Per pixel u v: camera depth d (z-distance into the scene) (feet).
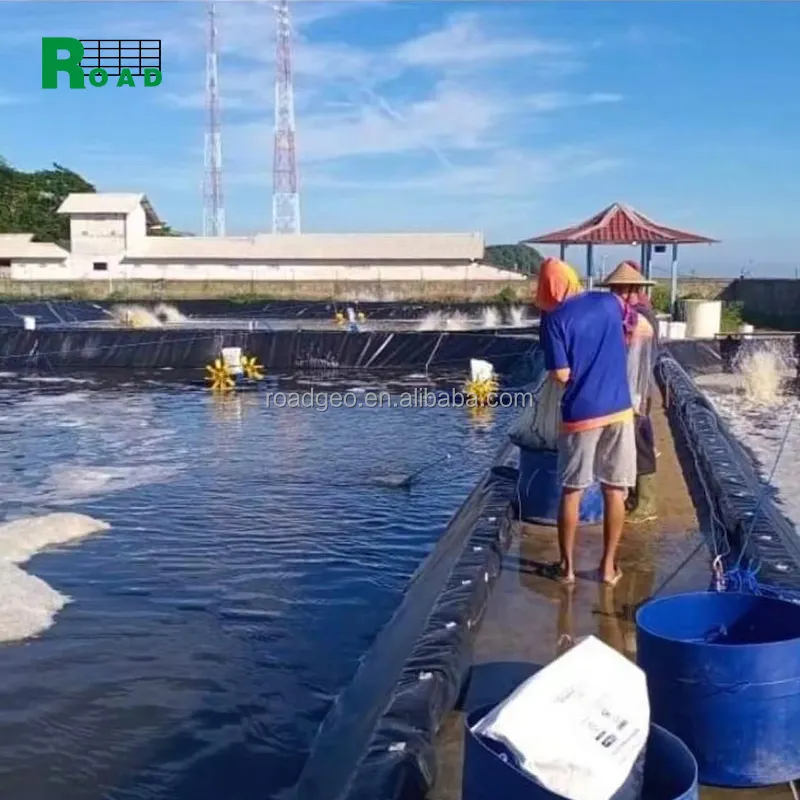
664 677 11.50
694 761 9.57
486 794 9.32
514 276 190.19
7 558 30.40
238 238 203.82
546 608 18.94
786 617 12.25
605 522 19.80
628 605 19.11
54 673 22.15
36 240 231.30
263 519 36.19
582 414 18.74
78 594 27.55
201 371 87.45
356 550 32.30
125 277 192.95
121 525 35.17
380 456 48.39
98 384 79.10
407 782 11.89
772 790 11.62
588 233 83.30
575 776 9.01
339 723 16.56
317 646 24.11
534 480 24.41
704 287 146.10
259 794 17.43
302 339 88.84
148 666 22.65
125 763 18.51
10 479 43.14
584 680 9.75
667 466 32.48
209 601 27.22
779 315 138.21
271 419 60.49
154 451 49.83
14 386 77.87
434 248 195.31
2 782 17.70
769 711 11.25
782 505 35.22
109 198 205.36
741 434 52.49
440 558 23.02
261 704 20.86
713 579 18.52
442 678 14.62
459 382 77.87
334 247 198.08
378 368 87.66
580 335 18.22
